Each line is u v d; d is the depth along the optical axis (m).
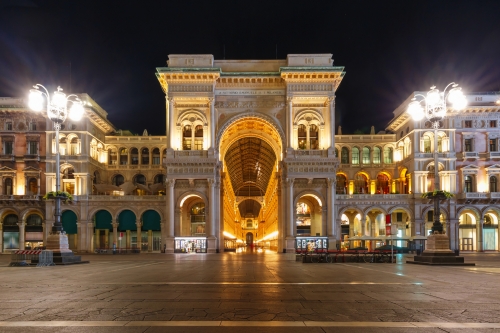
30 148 79.62
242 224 180.25
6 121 80.06
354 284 20.45
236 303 14.52
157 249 78.31
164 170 91.00
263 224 141.25
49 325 11.09
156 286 19.56
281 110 71.19
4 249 78.56
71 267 34.66
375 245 77.25
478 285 19.98
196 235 75.12
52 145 78.25
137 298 15.64
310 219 77.25
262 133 78.81
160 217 76.69
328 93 69.69
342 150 91.00
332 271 29.55
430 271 29.47
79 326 10.98
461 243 77.88
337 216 75.00
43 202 78.00
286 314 12.58
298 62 70.50
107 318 12.00
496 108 76.25
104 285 20.02
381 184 90.25
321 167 68.56
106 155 91.06
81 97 79.44
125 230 77.50
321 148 69.81
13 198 77.12
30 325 11.09
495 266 35.50
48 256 37.22
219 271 29.23
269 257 54.31
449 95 40.94
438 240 38.28
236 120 71.06
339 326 11.02
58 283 21.02
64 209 76.62
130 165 91.06
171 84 70.19
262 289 18.42
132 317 12.13
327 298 15.70
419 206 75.00
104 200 76.62
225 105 71.25
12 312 12.88
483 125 77.75
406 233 78.38
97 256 61.19
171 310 13.20
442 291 17.70
